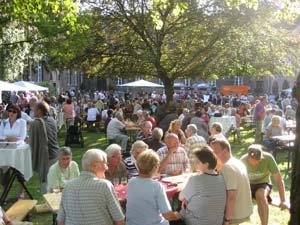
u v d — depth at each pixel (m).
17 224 5.67
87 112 23.72
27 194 8.84
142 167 4.77
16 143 8.20
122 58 23.95
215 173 5.18
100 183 4.29
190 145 8.73
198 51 23.02
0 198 8.25
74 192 4.26
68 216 4.29
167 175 7.44
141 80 36.09
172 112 16.55
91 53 23.09
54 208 5.50
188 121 14.24
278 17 10.30
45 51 18.69
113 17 22.59
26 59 28.30
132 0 21.89
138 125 16.11
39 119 8.04
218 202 5.04
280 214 7.71
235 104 34.75
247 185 5.52
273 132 13.37
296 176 3.73
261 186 6.65
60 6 12.14
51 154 8.12
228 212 5.23
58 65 24.45
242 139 19.64
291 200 3.79
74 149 16.22
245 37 22.55
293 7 9.86
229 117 18.23
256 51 23.20
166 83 24.12
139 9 21.94
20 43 19.41
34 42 19.16
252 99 37.28
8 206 8.27
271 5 20.89
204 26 22.48
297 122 3.75
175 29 22.47
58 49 18.17
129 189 4.79
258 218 7.38
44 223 6.94
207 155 5.12
